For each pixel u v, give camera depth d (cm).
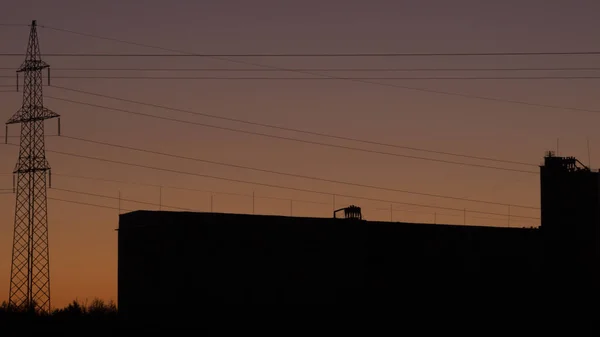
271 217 7881
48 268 8412
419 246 8419
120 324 8038
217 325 7506
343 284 8031
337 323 7906
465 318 8431
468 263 8600
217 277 7594
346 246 8106
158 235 7806
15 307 8325
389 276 8219
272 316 7700
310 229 8006
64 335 7669
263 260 7775
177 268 7581
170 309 7575
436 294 8381
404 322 8156
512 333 8531
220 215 7712
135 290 7981
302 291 7862
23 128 8300
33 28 8181
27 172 8319
